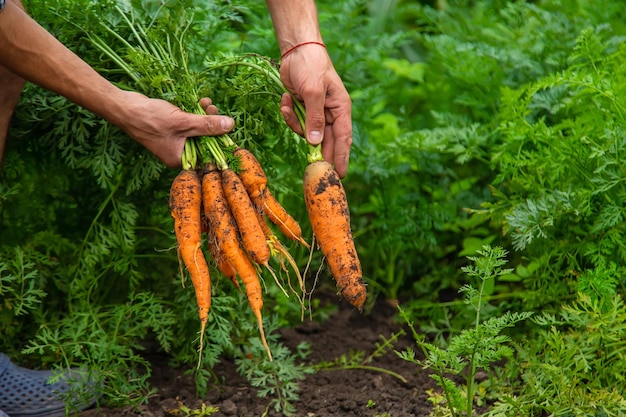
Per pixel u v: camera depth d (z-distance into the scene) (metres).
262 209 1.55
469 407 1.50
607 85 1.70
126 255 1.70
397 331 1.87
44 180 1.73
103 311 1.75
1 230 1.72
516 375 1.62
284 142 1.71
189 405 1.64
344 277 1.54
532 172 1.77
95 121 1.64
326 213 1.55
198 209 1.53
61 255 1.75
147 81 1.58
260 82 1.64
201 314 1.52
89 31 1.64
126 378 1.68
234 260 1.52
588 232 1.70
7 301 1.63
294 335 1.84
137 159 1.67
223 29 1.77
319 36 1.59
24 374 1.61
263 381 1.64
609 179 1.65
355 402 1.63
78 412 1.59
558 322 1.58
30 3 1.63
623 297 1.66
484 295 1.81
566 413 1.51
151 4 1.67
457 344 1.47
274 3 1.59
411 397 1.65
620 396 1.52
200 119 1.52
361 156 1.91
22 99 1.64
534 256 1.78
